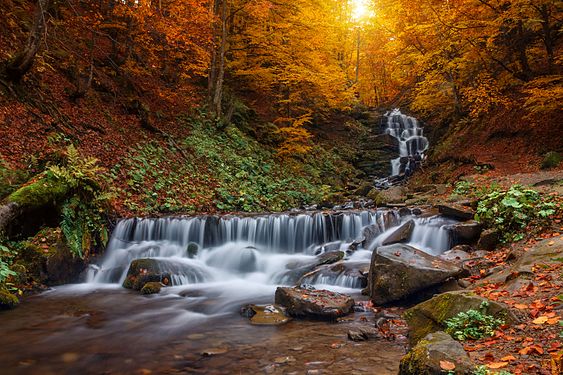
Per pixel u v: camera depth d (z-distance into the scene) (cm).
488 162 1590
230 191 1675
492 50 1725
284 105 2538
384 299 701
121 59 1916
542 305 435
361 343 536
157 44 1967
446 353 344
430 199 1416
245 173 1844
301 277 933
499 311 437
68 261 938
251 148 2123
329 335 577
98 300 820
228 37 2350
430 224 1009
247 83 2652
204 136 1948
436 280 675
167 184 1505
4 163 966
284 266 1052
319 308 662
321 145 2773
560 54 1498
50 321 684
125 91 1817
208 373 468
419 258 738
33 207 593
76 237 666
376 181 2539
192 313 737
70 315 719
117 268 997
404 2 1784
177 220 1215
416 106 2438
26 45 1276
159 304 797
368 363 466
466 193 1295
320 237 1243
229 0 2262
